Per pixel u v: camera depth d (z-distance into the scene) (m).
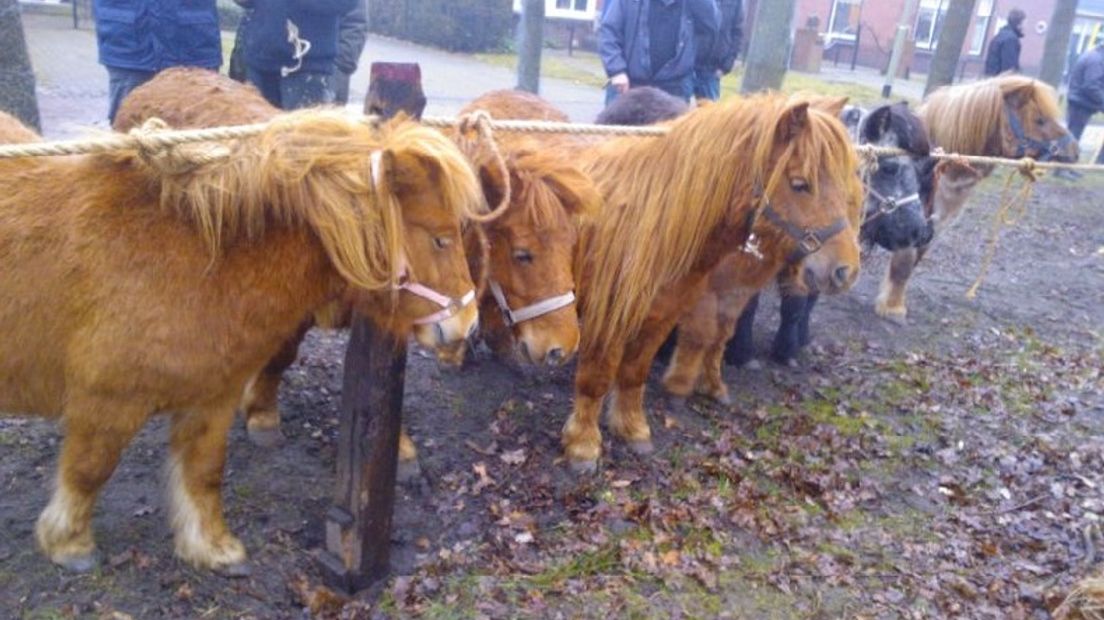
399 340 2.90
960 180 6.43
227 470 3.78
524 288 3.25
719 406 4.98
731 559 3.61
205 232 2.63
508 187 3.01
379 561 3.25
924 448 4.81
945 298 7.54
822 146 3.51
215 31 5.64
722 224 3.76
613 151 4.01
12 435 3.83
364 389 2.96
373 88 3.22
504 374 4.97
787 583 3.52
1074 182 13.32
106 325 2.60
